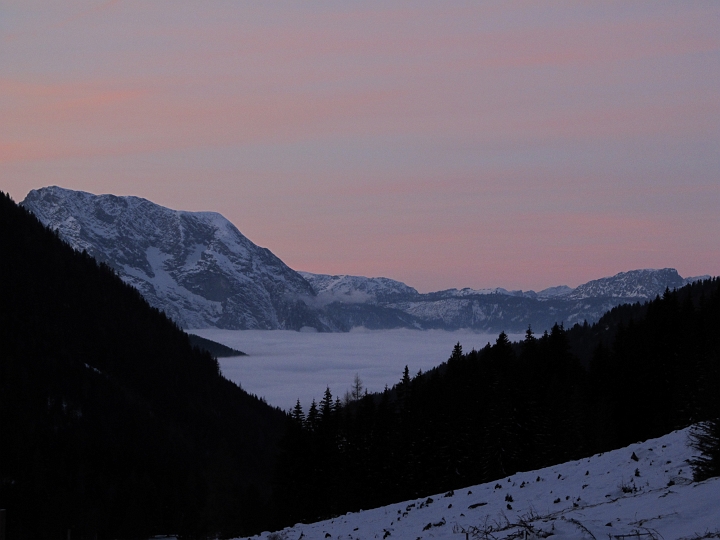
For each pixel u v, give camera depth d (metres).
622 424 81.75
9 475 115.94
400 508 37.75
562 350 91.50
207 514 110.50
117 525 109.81
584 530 18.58
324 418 88.38
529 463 74.62
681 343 79.00
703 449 25.31
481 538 21.22
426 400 89.44
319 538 32.97
